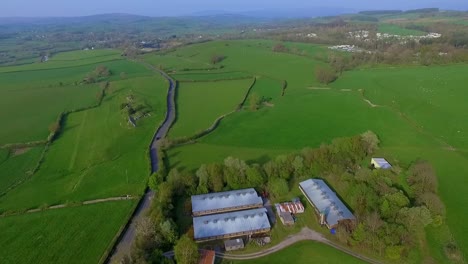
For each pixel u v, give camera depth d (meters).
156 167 153.88
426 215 105.56
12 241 110.25
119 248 105.94
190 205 123.00
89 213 123.06
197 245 103.62
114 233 112.25
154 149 172.88
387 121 193.50
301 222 116.06
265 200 128.88
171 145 173.00
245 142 176.38
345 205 123.44
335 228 111.19
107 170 154.38
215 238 109.38
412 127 185.50
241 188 133.12
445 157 153.75
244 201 124.44
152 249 99.81
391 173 133.75
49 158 172.25
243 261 100.44
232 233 109.50
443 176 139.00
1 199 136.50
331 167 142.25
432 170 136.88
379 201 114.50
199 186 130.88
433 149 161.75
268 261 100.00
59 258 102.50
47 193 139.62
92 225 116.50
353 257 100.62
